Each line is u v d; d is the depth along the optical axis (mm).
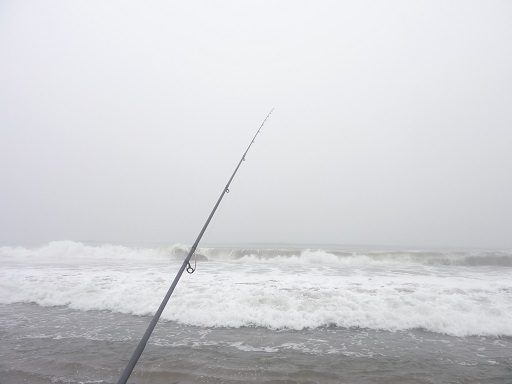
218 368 3871
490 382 3572
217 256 14211
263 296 6227
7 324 5383
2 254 14750
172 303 6062
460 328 5078
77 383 3604
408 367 3908
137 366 3936
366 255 13219
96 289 7031
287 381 3580
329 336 4871
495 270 10523
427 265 12102
